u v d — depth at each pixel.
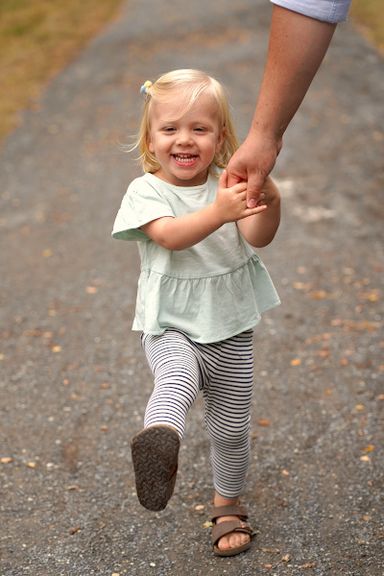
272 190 5.58
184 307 5.92
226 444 6.33
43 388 9.88
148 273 5.96
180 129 5.68
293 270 13.44
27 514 7.28
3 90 28.69
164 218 5.64
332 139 20.77
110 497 7.53
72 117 25.00
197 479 7.75
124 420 9.03
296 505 7.23
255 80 27.12
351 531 6.80
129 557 6.63
